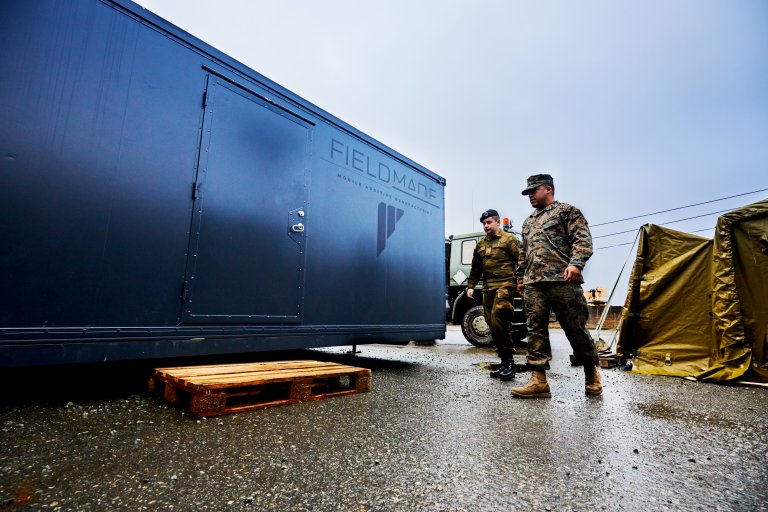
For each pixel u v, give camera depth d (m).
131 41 2.43
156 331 2.42
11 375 2.71
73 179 2.14
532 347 3.06
